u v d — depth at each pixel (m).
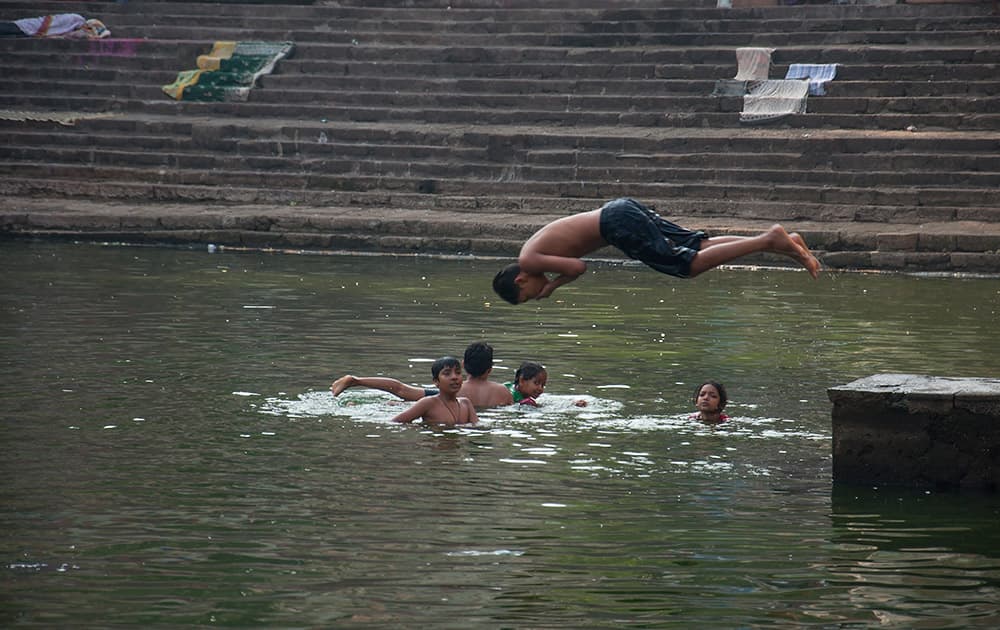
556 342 28.86
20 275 38.34
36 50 63.22
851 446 18.03
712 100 54.41
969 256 42.62
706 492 17.23
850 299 36.66
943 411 17.59
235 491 16.70
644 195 49.97
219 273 40.41
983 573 14.18
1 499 16.06
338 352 26.92
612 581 13.66
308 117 57.59
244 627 12.12
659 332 30.45
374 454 18.83
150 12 65.88
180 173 53.78
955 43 55.44
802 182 49.34
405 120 56.78
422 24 62.81
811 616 12.80
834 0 61.25
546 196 51.00
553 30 61.16
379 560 14.16
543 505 16.45
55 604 12.64
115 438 19.30
